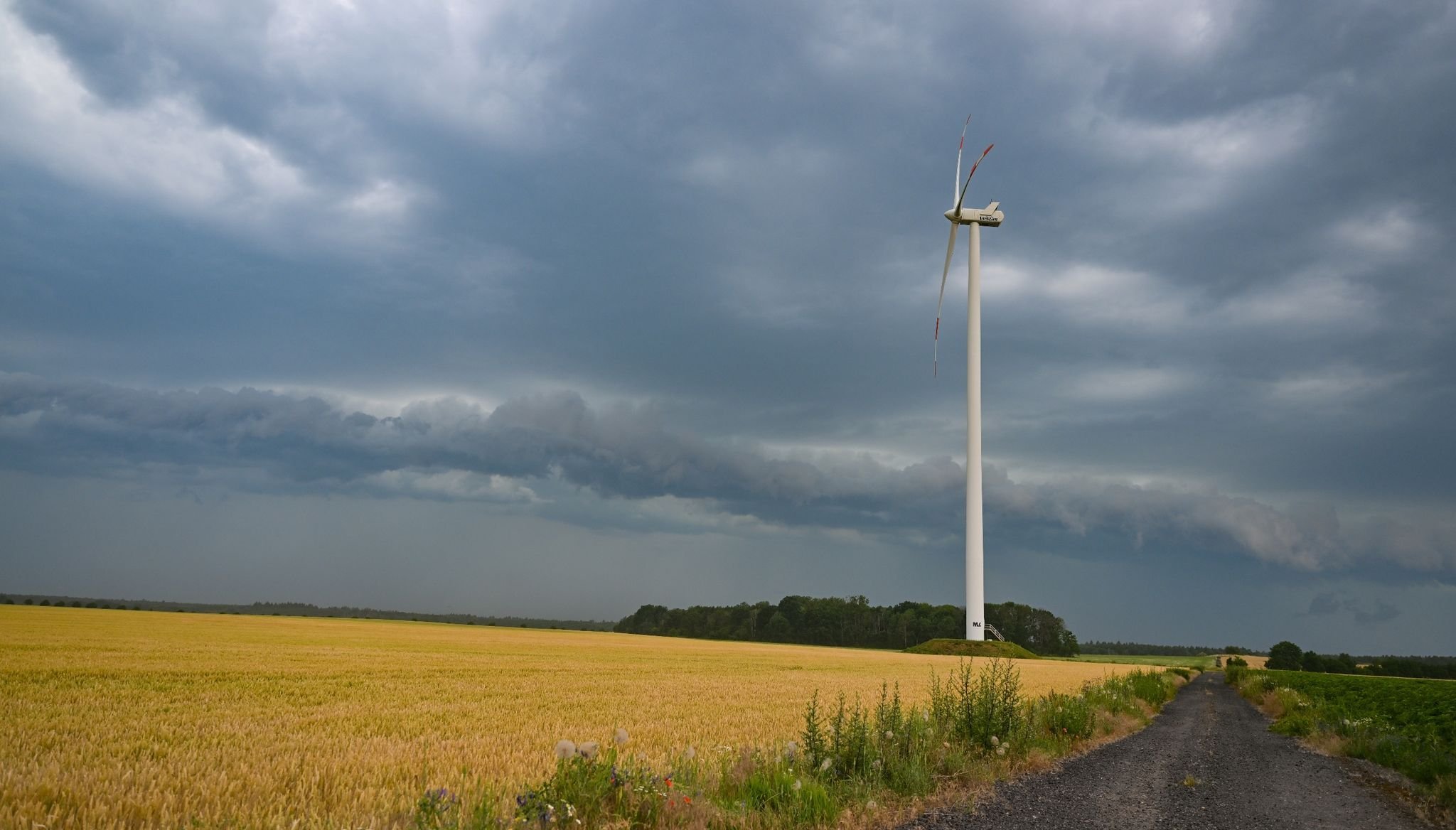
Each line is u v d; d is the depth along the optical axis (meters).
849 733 12.86
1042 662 91.31
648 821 8.66
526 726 17.80
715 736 17.19
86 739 13.81
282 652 39.94
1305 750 20.03
